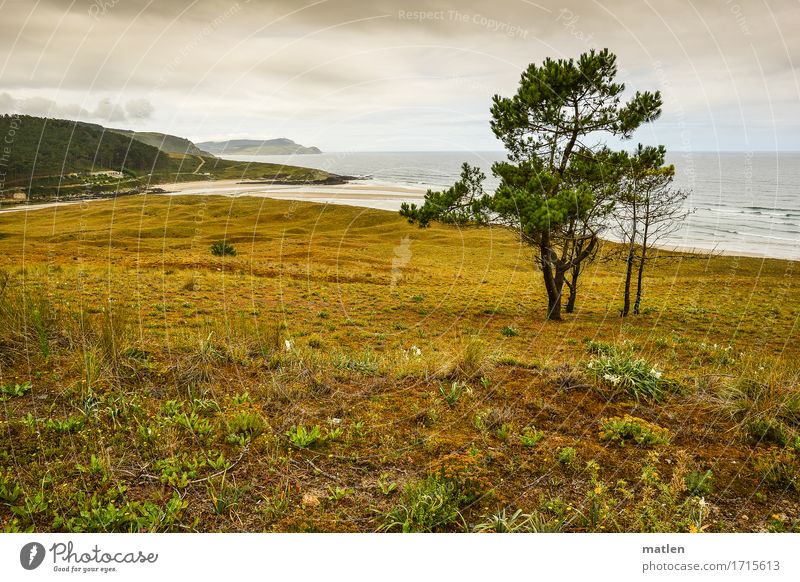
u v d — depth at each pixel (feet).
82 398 15.94
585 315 70.03
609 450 15.37
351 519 11.66
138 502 11.63
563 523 11.83
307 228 218.18
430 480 12.77
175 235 203.72
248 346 23.45
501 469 14.07
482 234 211.00
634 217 64.90
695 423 17.63
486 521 11.85
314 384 19.72
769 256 217.15
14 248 128.77
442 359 24.02
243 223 233.76
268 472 13.26
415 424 16.71
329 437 15.34
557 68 52.70
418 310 62.03
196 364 19.65
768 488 13.75
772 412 17.98
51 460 12.86
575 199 49.57
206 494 12.24
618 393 19.83
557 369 22.40
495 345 40.27
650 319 67.72
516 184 55.42
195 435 14.61
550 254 57.82
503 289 94.53
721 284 121.49
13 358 18.37
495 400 18.86
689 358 38.34
